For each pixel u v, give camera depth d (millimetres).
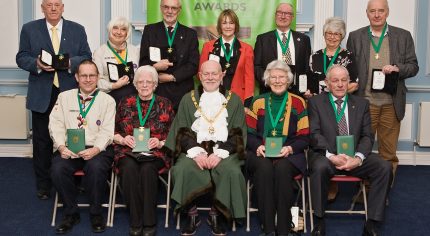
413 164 5633
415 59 4289
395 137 4395
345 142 3576
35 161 4336
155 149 3689
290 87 4230
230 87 4344
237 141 3660
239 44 4434
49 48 4223
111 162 3744
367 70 4262
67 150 3623
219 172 3516
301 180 3752
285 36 4391
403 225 3768
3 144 5770
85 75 3723
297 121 3719
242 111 3777
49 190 4379
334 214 4023
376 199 3504
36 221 3797
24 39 4258
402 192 4609
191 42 4371
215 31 5199
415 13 5391
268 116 3715
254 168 3529
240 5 5168
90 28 5453
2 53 5605
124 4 5340
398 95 4309
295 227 3469
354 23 5359
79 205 3762
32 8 5516
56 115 3795
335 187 4270
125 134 3768
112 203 3754
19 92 5688
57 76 4184
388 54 4246
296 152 3588
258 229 3689
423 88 5484
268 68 3725
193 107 3736
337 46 4203
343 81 3727
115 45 4242
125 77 4102
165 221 3826
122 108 3816
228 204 3477
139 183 3523
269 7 5168
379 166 3512
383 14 4184
